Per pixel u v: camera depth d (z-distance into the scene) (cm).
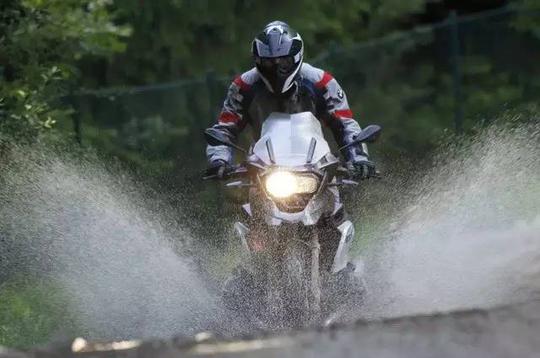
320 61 6350
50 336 3103
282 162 2552
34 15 4316
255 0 7344
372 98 6544
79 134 5556
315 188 2527
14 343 3034
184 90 5884
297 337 1917
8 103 4234
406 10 8312
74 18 4400
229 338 1945
